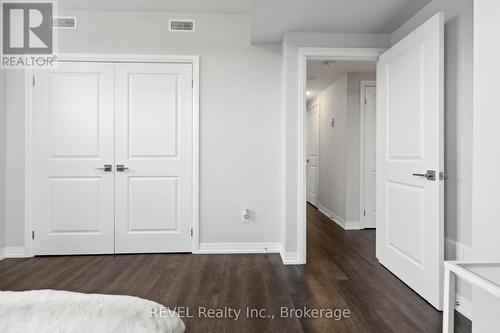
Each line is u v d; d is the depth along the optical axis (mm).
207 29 3010
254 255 2986
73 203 2969
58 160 2951
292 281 2326
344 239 3627
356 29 2676
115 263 2727
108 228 2990
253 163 3057
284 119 2811
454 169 1938
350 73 4180
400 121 2354
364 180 4199
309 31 2719
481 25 1429
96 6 2881
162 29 2988
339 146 4500
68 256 2945
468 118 1817
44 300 804
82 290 2143
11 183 2928
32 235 2934
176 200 3031
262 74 3043
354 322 1736
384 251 2643
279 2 2217
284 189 2812
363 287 2221
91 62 2961
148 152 3002
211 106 3025
